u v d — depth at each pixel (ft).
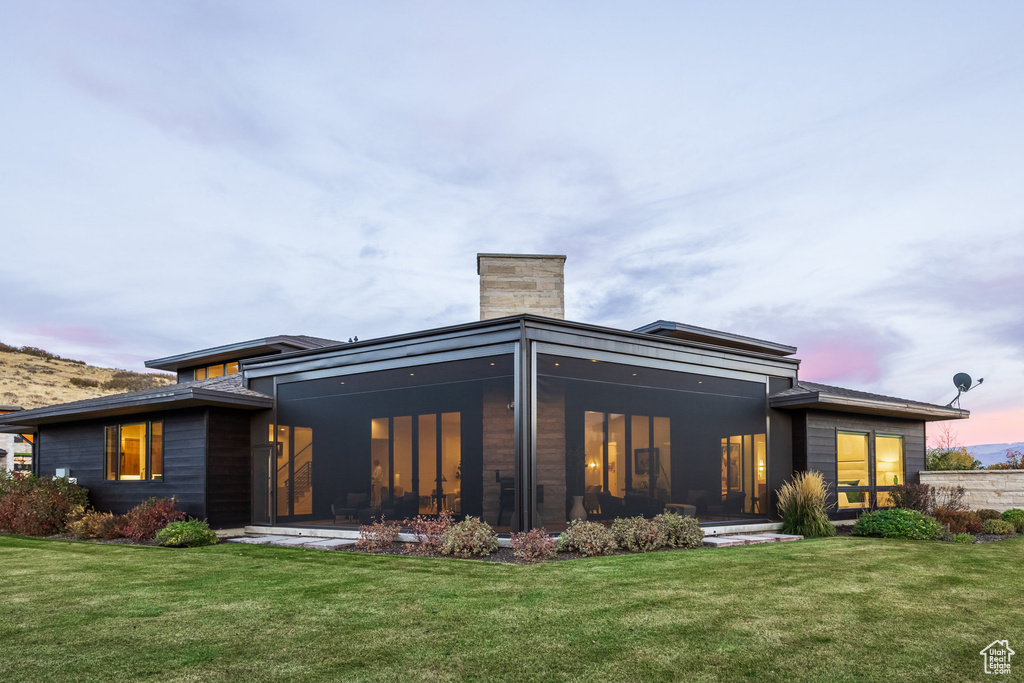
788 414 45.65
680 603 19.31
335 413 39.93
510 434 32.63
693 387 39.99
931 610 18.56
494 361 33.68
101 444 49.26
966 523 41.22
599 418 35.09
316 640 15.60
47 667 13.70
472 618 17.60
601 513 34.37
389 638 15.71
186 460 42.75
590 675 13.06
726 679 12.86
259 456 43.60
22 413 52.26
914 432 54.34
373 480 37.60
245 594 21.18
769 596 20.31
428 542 32.32
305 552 32.27
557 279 48.62
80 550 34.19
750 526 41.06
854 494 47.73
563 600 19.75
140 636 16.07
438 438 35.24
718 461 40.52
